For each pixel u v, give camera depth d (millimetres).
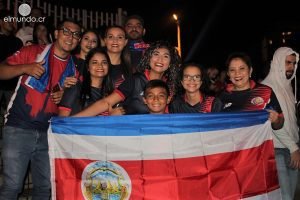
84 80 3980
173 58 4199
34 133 3883
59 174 3400
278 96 4137
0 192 3814
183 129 3418
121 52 4762
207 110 4023
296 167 4012
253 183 3551
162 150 3387
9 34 5660
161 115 3402
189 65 4062
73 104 3842
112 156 3383
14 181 3793
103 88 4094
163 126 3404
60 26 3992
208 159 3445
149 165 3375
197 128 3439
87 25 10109
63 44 3973
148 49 4172
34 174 4016
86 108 3760
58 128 3428
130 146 3383
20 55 3969
